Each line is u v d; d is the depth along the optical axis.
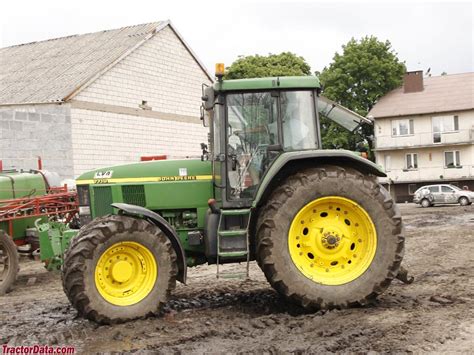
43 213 10.09
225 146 6.48
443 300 6.39
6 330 6.17
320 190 6.10
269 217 6.07
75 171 19.48
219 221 6.37
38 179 11.02
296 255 6.17
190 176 6.89
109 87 21.02
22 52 25.47
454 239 13.10
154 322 5.99
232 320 6.11
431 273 8.50
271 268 6.04
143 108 22.48
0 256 9.12
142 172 6.92
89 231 5.96
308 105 6.62
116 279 6.00
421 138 43.59
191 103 24.95
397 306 6.26
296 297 6.05
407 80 45.81
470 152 42.56
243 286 8.28
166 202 6.86
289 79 6.57
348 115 7.13
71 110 19.38
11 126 17.45
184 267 6.29
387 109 44.25
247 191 6.49
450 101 43.31
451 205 31.83
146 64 22.70
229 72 37.84
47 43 25.77
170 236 6.33
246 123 6.56
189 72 24.88
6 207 9.82
